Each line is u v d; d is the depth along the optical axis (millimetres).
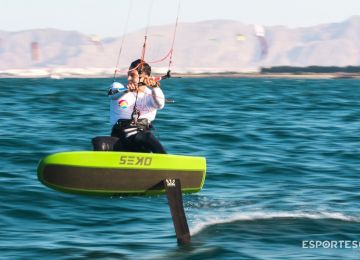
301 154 62406
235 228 35469
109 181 34000
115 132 35969
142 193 34750
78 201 41062
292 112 109562
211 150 64000
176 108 109812
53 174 33812
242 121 91125
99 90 183625
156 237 34031
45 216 37875
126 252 31438
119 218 37719
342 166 56312
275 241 33312
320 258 30703
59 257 30641
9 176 47938
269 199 43344
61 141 66375
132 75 35781
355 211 39844
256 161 57312
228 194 44844
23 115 92688
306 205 41469
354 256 31062
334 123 91375
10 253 31109
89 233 34812
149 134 35438
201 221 36781
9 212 38500
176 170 34875
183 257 30703
